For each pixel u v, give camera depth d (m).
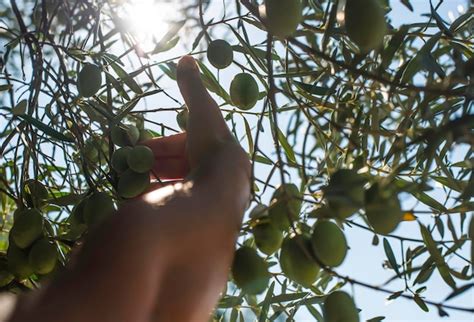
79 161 0.70
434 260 0.52
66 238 0.60
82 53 0.66
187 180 0.44
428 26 0.54
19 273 0.57
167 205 0.40
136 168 0.58
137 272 0.36
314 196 0.48
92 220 0.57
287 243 0.44
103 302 0.35
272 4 0.46
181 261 0.39
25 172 0.65
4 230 0.76
